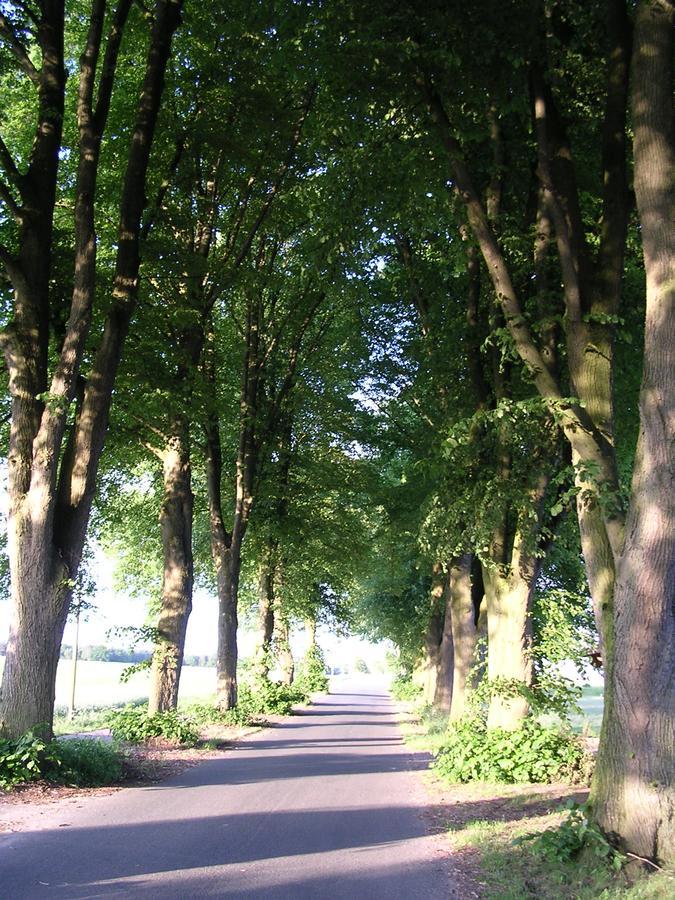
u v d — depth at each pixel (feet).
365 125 37.78
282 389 85.20
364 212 40.98
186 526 64.08
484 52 31.27
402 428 76.38
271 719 93.20
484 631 64.64
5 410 56.80
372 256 60.08
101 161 55.77
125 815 30.07
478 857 24.85
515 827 28.55
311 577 115.44
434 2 31.14
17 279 40.91
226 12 45.60
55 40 43.29
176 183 58.18
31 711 36.88
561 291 39.55
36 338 40.88
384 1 31.30
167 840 26.12
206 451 79.97
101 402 41.60
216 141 55.83
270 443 86.63
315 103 49.19
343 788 39.55
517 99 32.76
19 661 37.24
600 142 39.50
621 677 23.41
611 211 29.48
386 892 20.95
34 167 42.42
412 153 36.37
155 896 19.66
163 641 61.67
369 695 198.59
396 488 77.05
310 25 33.01
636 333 44.45
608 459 27.50
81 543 40.11
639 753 22.70
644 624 23.08
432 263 56.39
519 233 41.96
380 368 73.20
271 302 81.30
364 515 102.83
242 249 62.44
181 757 50.14
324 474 92.79
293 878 22.02
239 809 32.40
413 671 166.61
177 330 58.80
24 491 39.06
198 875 21.89
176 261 55.16
